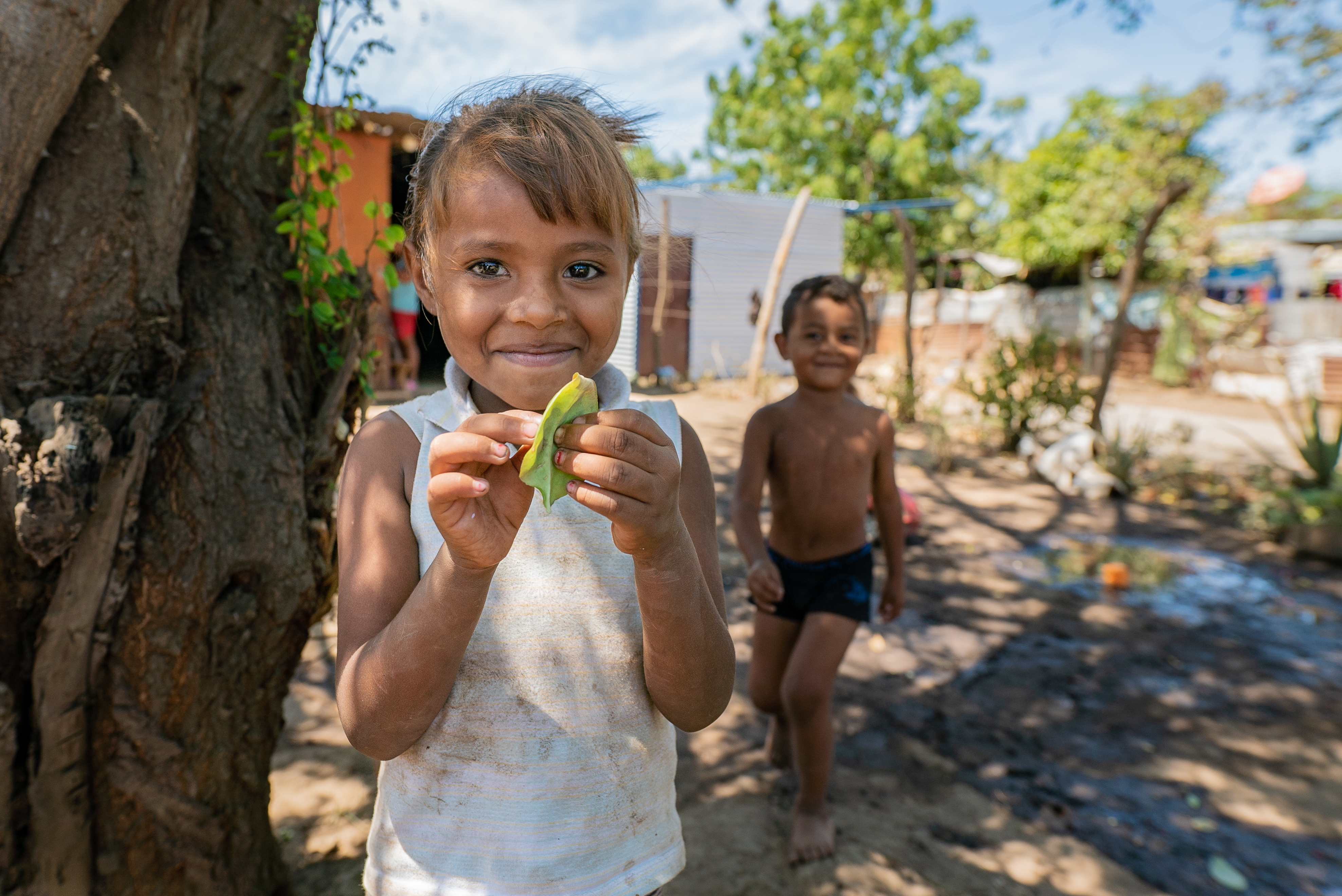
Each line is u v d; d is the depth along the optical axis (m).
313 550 1.85
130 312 1.58
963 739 3.33
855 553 2.82
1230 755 3.26
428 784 1.15
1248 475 8.09
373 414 7.99
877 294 21.55
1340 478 6.40
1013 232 18.88
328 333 2.00
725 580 4.91
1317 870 2.62
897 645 4.19
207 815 1.75
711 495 1.35
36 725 1.51
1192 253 16.72
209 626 1.68
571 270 1.01
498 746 1.13
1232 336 16.33
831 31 20.88
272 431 1.78
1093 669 3.98
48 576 1.48
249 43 1.88
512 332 1.00
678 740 3.25
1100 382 8.82
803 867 2.54
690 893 2.40
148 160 1.60
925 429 10.45
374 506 1.16
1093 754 3.24
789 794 2.92
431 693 1.01
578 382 0.88
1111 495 7.55
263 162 1.95
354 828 2.54
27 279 1.48
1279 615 4.73
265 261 1.91
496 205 0.97
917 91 20.73
